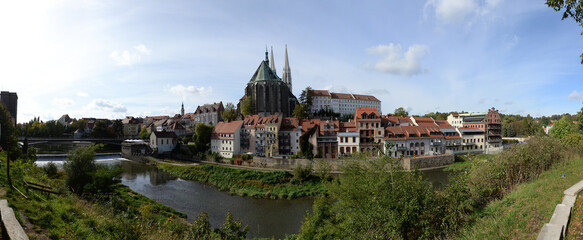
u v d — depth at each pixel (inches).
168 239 816.9
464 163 3189.0
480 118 4382.4
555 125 3617.1
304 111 4827.8
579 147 1382.9
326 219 1035.3
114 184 1667.1
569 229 500.4
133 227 768.9
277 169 3107.8
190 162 3873.0
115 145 6053.2
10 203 689.6
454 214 705.0
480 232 609.3
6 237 507.2
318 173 2554.1
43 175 1614.2
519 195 765.9
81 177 1572.3
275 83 5585.6
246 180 2618.1
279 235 1519.4
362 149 3309.5
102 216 888.9
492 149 4178.2
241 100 6131.9
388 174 819.4
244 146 3897.6
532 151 1111.6
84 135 7834.6
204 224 928.9
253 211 1919.3
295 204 2081.7
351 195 974.4
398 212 695.1
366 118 3585.1
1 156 1448.1
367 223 728.3
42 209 740.0
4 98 5152.6
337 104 7367.1
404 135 3422.7
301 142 3373.5
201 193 2394.2
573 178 804.6
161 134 4596.5
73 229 687.7
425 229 680.4
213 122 6363.2
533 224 559.5
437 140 3543.3
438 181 2487.7
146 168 3587.6
